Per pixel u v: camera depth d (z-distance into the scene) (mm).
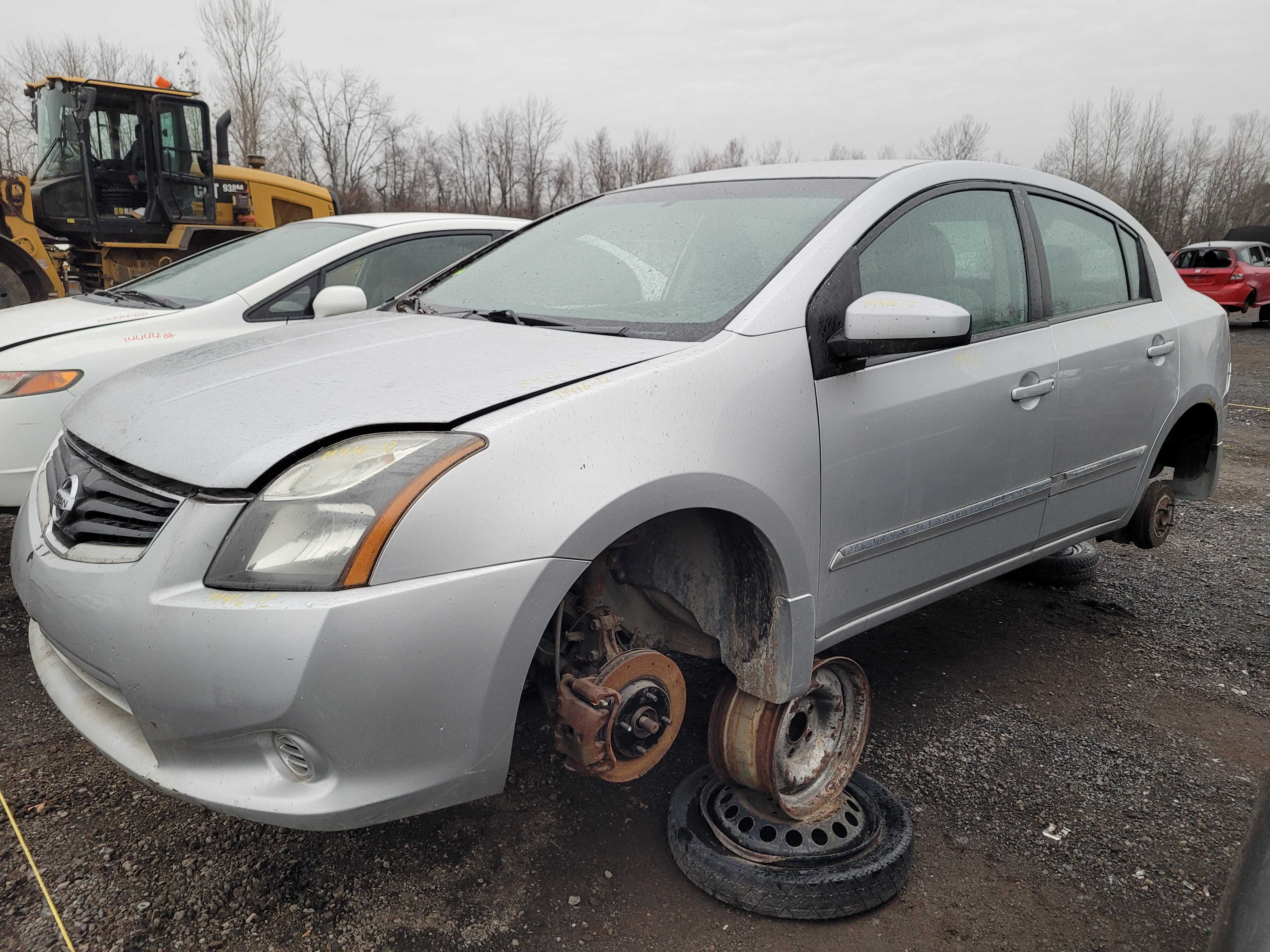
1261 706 3027
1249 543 4762
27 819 2232
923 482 2365
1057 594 3975
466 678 1598
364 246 4676
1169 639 3537
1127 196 43812
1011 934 1967
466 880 2088
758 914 1991
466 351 2076
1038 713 2932
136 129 9125
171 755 1671
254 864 2111
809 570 2086
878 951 1911
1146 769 2621
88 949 1835
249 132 35781
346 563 1539
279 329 2643
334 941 1888
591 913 1996
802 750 2279
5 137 31734
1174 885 2131
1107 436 3012
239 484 1631
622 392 1818
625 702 1875
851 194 2479
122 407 2043
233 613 1549
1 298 8352
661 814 2363
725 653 2127
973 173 2770
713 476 1857
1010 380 2582
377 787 1587
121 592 1682
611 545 1979
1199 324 3482
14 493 3467
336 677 1520
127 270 9242
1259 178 44312
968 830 2316
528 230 3178
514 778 2498
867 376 2225
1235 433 7758
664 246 2582
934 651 3373
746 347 2027
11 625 3307
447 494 1586
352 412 1750
